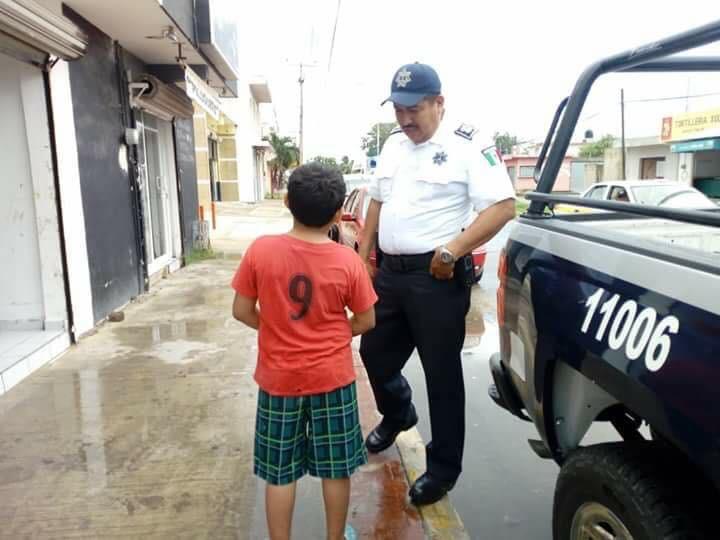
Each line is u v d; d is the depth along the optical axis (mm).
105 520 2633
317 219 2104
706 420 1325
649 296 1589
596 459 1742
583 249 1957
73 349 5137
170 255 9555
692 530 1485
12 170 4949
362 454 2326
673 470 1610
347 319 2254
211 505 2754
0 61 4777
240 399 4016
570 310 1932
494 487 3141
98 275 5926
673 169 22406
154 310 6594
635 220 2984
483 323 6461
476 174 2467
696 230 2840
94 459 3180
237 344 5277
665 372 1451
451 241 2469
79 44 5145
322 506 2787
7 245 5055
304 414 2201
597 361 1735
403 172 2643
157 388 4215
